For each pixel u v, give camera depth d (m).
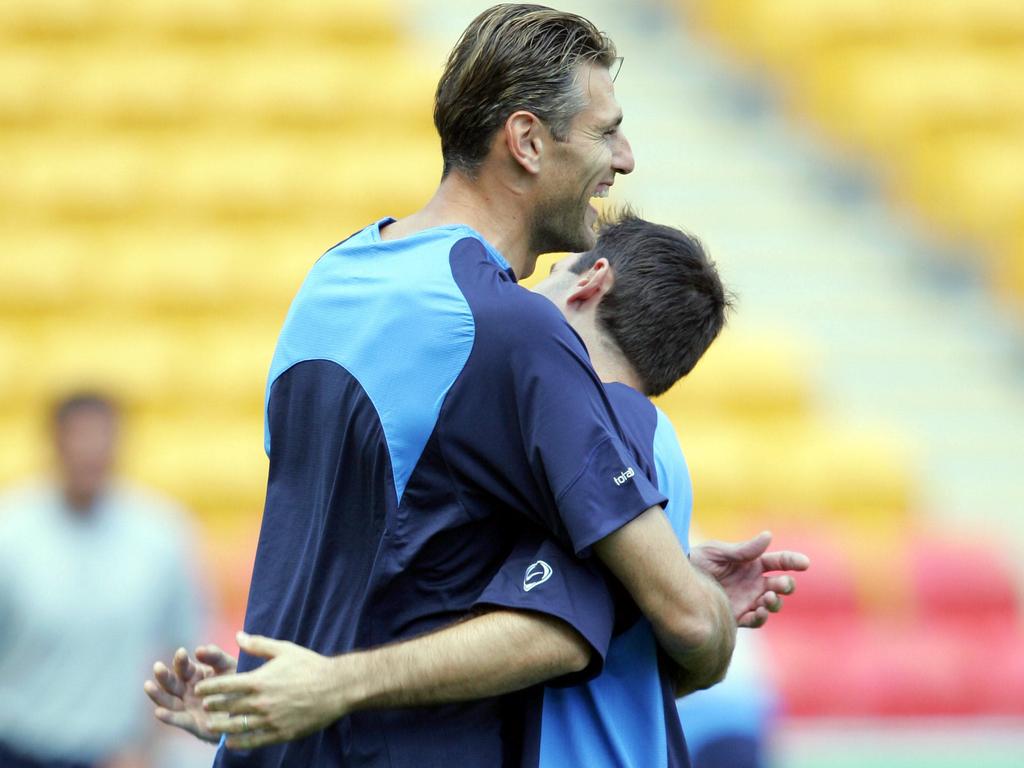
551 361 7.07
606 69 7.75
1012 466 32.91
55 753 15.78
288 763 7.36
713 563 8.58
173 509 27.48
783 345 35.25
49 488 16.17
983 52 42.97
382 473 7.16
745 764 12.31
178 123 38.81
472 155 7.60
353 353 7.31
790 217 39.66
